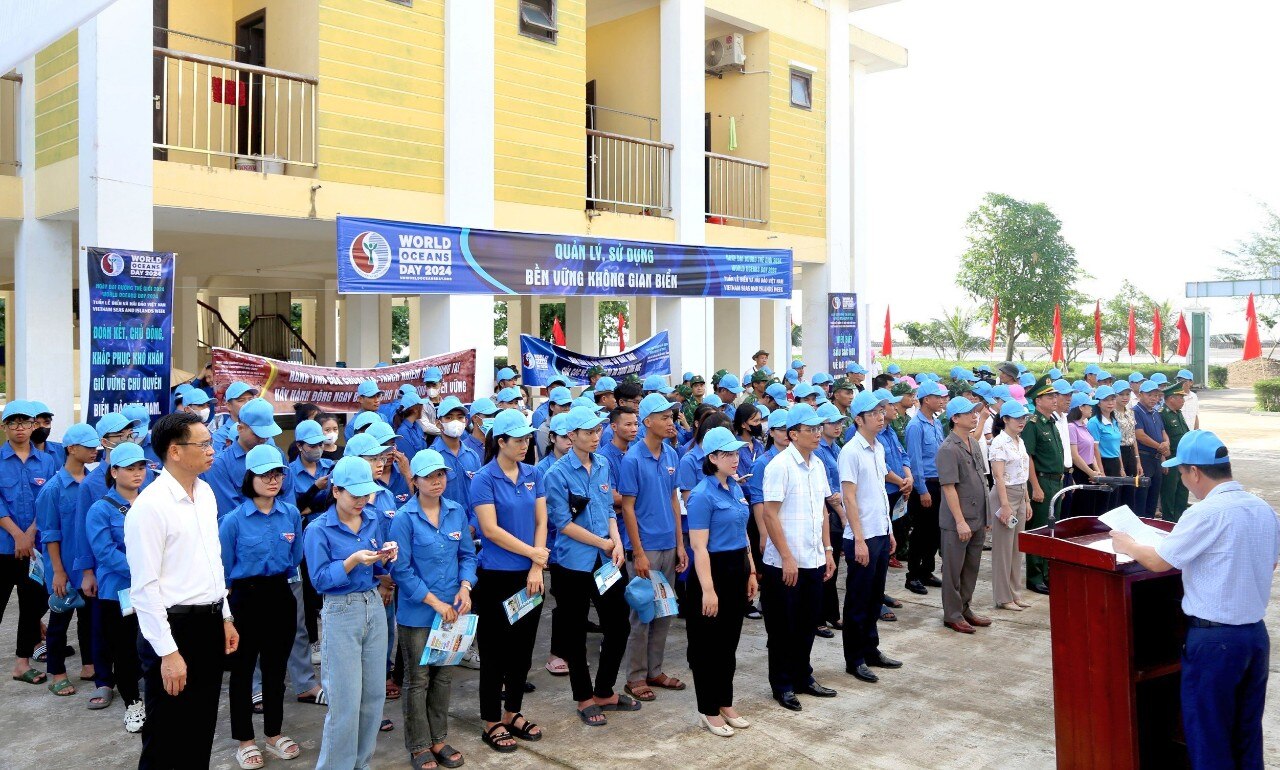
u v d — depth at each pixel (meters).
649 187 14.70
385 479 6.87
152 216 9.45
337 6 10.47
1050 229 38.94
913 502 9.17
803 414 6.12
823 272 17.22
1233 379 42.81
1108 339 49.34
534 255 12.12
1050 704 6.27
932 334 50.44
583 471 6.04
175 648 4.32
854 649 6.82
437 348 11.74
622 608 6.05
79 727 5.95
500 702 5.62
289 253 14.39
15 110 10.40
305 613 6.33
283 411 9.80
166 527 4.41
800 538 6.20
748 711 6.18
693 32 14.52
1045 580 9.20
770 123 16.02
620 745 5.64
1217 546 4.45
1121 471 11.07
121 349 8.79
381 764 5.42
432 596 5.15
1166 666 4.85
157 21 11.12
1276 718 6.00
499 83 11.98
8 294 17.59
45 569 6.42
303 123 10.40
